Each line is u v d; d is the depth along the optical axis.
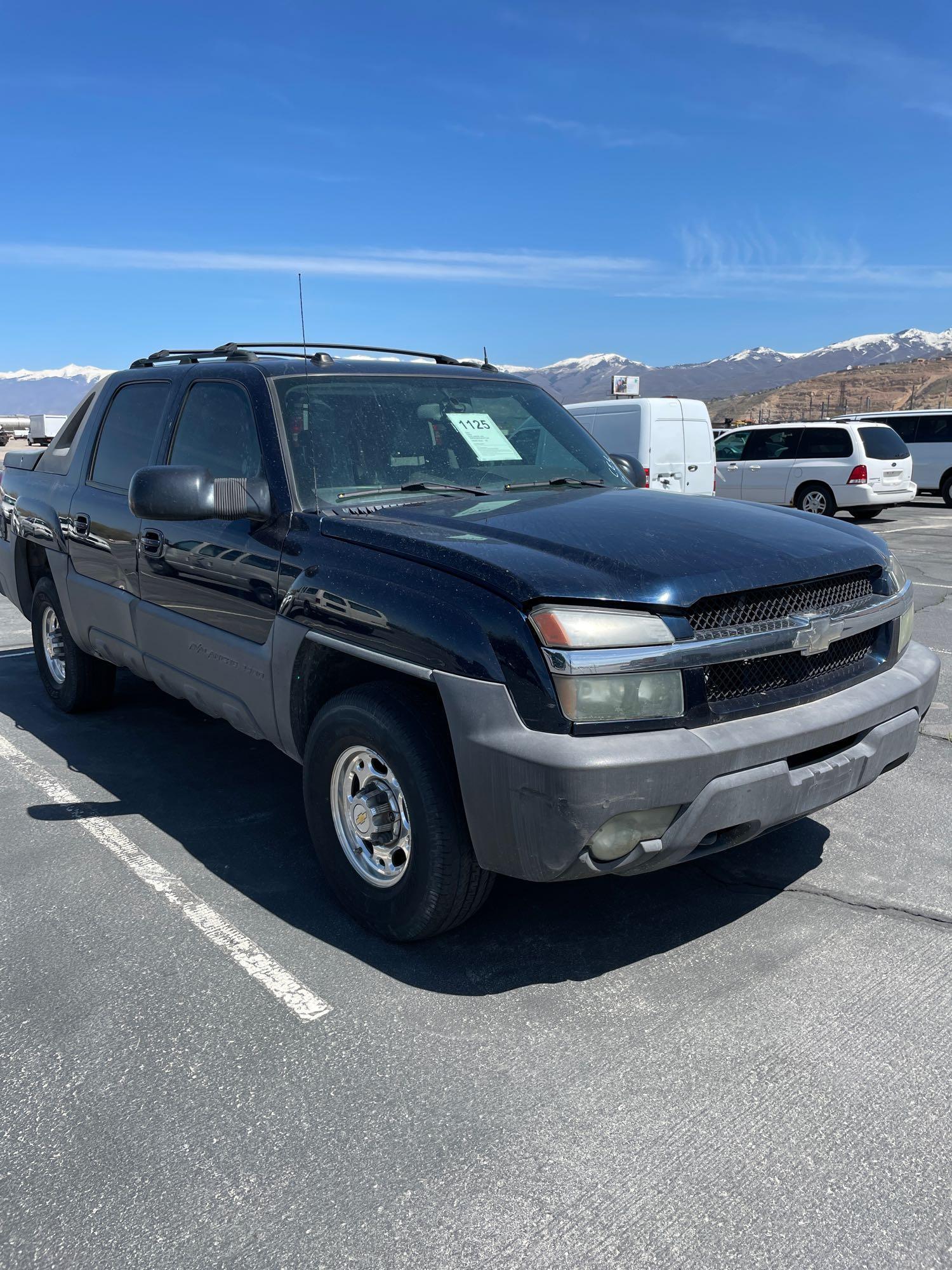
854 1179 2.16
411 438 3.81
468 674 2.72
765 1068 2.55
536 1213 2.07
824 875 3.67
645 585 2.72
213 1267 1.95
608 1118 2.37
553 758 2.55
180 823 4.19
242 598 3.62
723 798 2.69
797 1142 2.28
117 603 4.57
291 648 3.34
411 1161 2.23
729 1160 2.22
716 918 3.35
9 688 6.39
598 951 3.15
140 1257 1.98
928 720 5.73
